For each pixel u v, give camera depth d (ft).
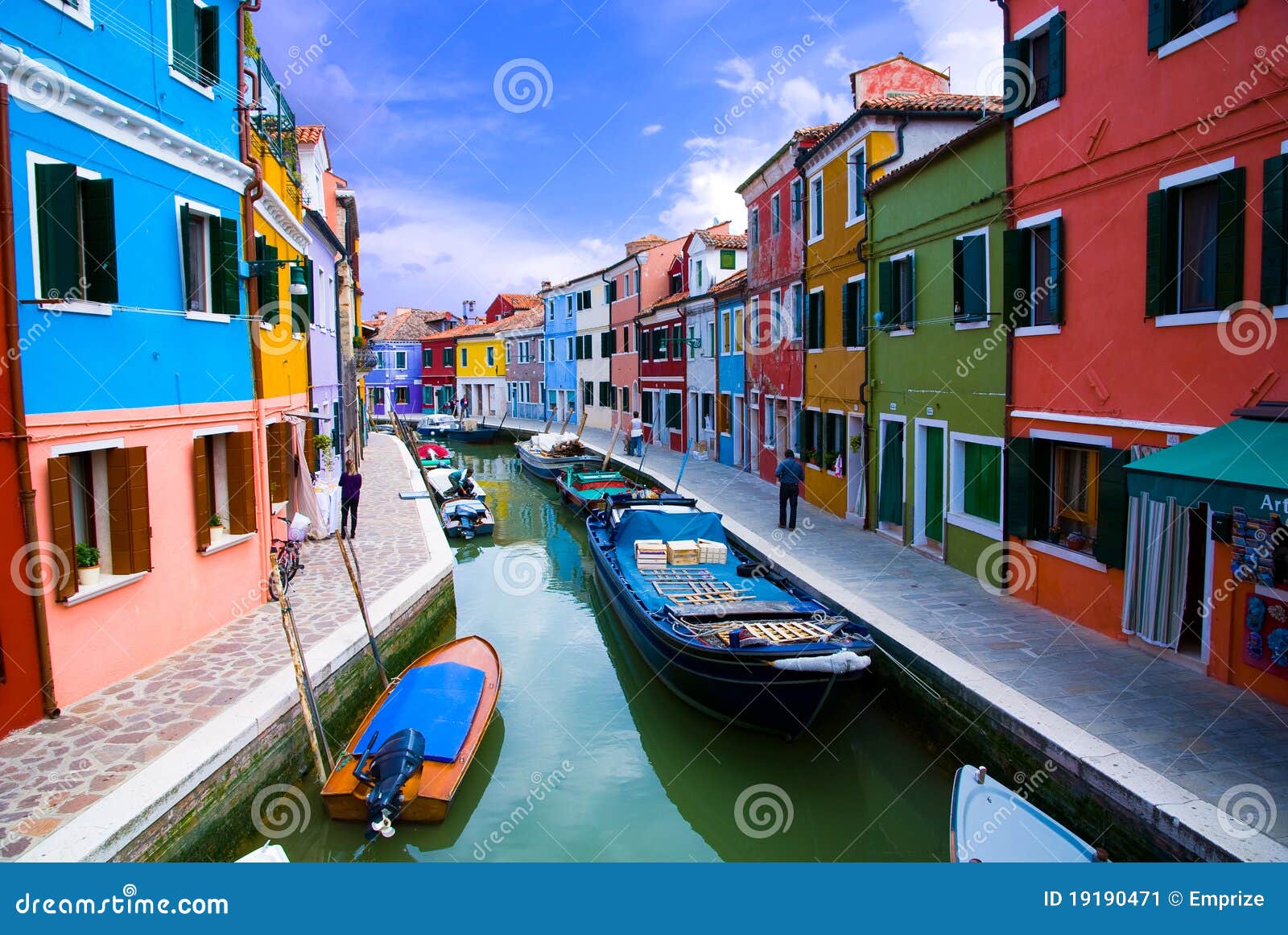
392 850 22.06
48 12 21.93
